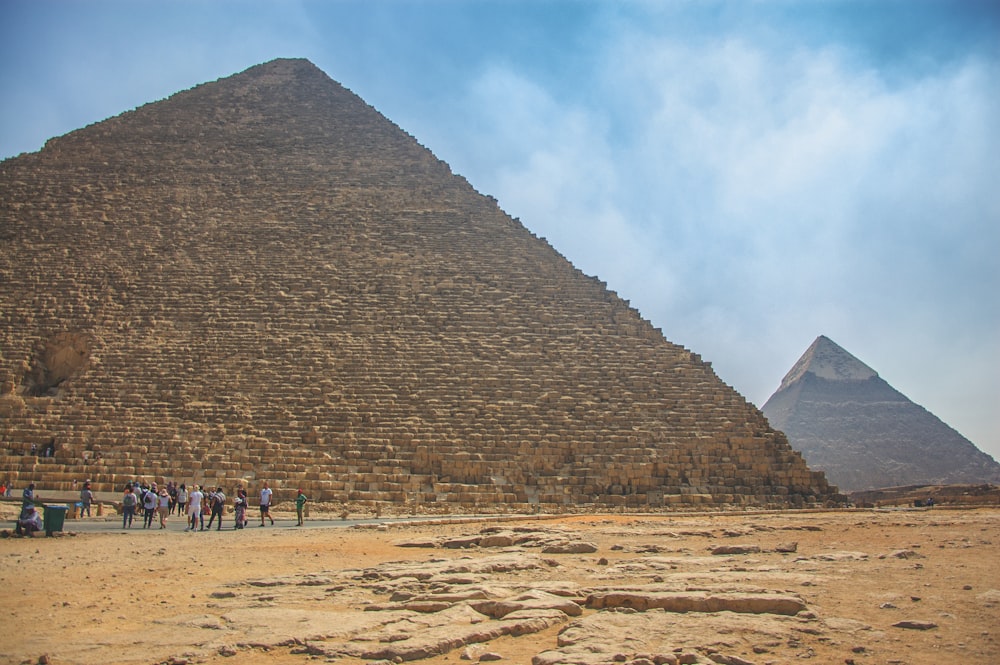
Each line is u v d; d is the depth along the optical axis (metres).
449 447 66.12
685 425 70.25
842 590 22.11
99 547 36.59
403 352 75.94
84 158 109.81
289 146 112.88
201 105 122.81
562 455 66.50
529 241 93.06
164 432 67.19
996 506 69.62
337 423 68.44
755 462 67.75
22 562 30.67
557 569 26.84
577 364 75.69
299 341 77.25
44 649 17.62
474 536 37.25
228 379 72.94
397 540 39.59
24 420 68.50
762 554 30.45
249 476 63.44
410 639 17.78
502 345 77.44
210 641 18.12
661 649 16.47
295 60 136.38
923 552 30.72
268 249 90.69
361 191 102.44
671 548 33.22
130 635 18.75
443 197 101.50
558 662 15.66
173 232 93.81
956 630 17.94
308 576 25.77
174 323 79.75
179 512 57.03
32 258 89.31
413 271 87.31
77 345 77.62
